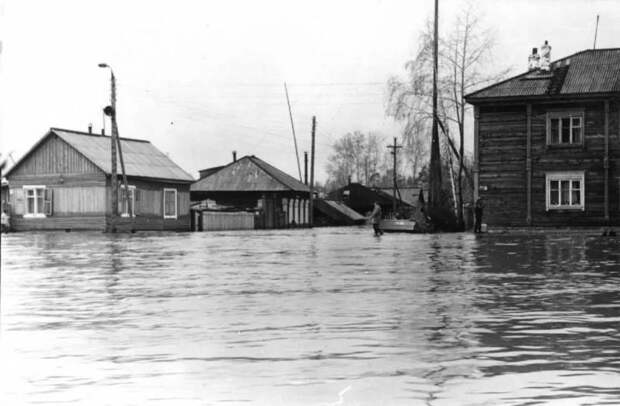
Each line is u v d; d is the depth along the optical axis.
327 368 8.18
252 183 90.88
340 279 18.00
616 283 16.59
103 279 18.89
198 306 13.48
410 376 7.75
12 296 15.35
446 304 13.26
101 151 65.81
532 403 6.70
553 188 49.06
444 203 57.19
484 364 8.29
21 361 8.85
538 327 10.73
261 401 6.92
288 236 51.66
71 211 63.22
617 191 47.81
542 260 23.64
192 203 87.69
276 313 12.43
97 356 9.09
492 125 50.06
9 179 65.00
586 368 8.05
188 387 7.47
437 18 58.16
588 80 48.84
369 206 129.12
